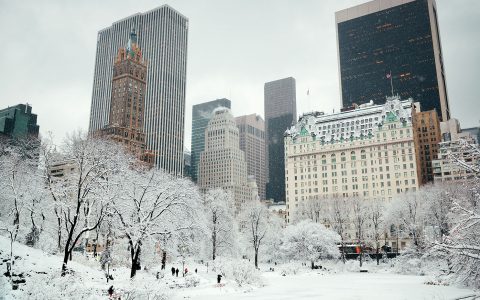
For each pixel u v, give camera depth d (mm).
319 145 195000
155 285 30422
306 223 108250
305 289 56125
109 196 48531
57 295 26750
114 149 67375
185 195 55219
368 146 183875
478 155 26234
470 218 24953
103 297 29359
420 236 87562
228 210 90125
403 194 132750
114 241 59625
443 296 44375
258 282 60500
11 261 34719
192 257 83375
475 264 27250
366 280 72750
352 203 135875
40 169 57781
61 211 55125
